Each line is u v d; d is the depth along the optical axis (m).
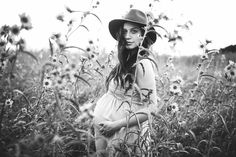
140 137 2.61
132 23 2.67
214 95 4.59
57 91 2.00
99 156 2.47
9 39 1.92
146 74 2.55
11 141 2.08
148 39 2.71
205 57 3.18
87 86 4.72
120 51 2.68
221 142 3.42
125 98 2.66
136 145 2.42
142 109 2.50
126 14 2.70
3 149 1.94
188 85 5.50
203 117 3.93
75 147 2.85
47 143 2.09
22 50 1.89
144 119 2.52
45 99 2.93
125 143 2.37
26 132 2.47
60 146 2.43
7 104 2.74
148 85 2.55
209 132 3.59
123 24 2.79
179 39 2.36
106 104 2.74
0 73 2.17
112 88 2.77
